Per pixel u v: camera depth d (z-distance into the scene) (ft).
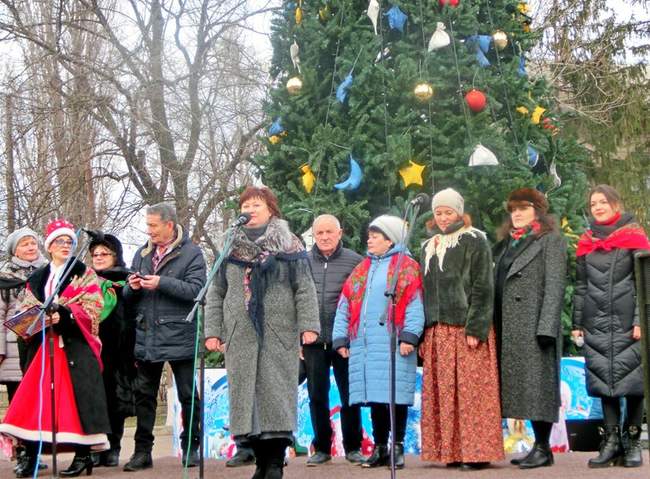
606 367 20.39
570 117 58.70
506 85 29.78
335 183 28.84
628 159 62.18
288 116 29.99
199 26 53.93
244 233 18.26
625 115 61.36
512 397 20.48
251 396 17.40
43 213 52.26
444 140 28.04
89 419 20.72
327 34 30.01
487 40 30.17
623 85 61.77
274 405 17.40
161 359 22.02
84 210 54.34
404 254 20.36
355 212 28.07
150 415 22.49
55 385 20.67
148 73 52.26
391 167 27.91
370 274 21.79
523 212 21.22
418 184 27.89
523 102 30.19
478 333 20.35
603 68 60.85
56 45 52.80
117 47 51.75
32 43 55.67
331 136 28.68
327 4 30.83
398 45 29.53
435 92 28.96
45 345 20.93
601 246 20.84
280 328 17.83
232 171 51.83
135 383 23.53
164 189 53.72
